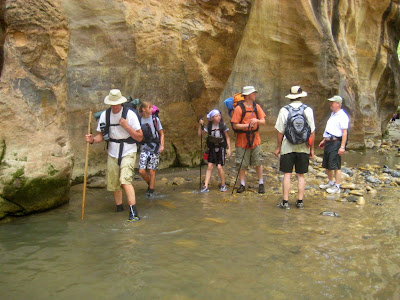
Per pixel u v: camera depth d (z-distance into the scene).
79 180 6.93
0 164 4.89
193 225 4.91
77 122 6.95
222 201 6.23
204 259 3.81
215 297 3.06
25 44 5.23
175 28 7.85
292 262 3.75
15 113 5.07
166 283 3.29
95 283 3.28
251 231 4.69
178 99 8.27
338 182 7.02
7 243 4.20
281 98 10.84
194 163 8.96
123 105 5.25
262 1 9.83
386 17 15.48
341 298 3.05
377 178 8.20
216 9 8.21
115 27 7.21
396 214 5.49
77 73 6.88
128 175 5.19
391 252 4.01
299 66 10.74
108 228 4.74
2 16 5.22
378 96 16.59
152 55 7.68
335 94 11.25
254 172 8.50
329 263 3.73
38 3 5.35
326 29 10.96
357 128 12.95
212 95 8.67
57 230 4.64
